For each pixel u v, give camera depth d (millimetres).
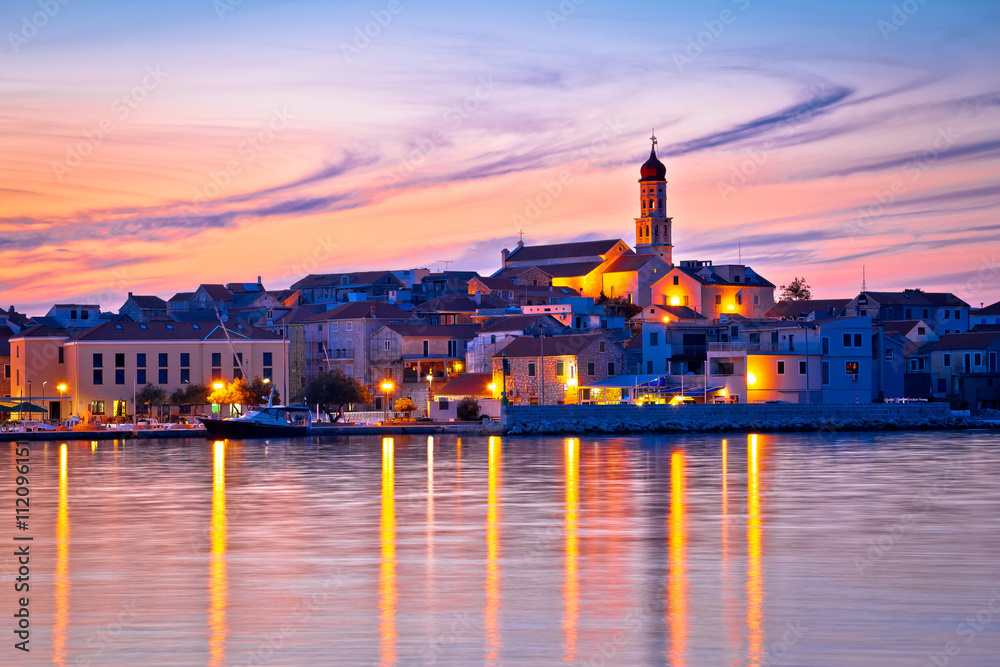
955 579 43312
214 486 76375
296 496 70250
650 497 69000
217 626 36625
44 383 161250
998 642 34562
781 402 146375
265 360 163875
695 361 158250
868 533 54500
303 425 132875
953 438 126188
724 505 65062
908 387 171500
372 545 51375
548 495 70188
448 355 174250
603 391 150500
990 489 73250
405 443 119875
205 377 160375
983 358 174125
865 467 88812
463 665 32562
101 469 89750
